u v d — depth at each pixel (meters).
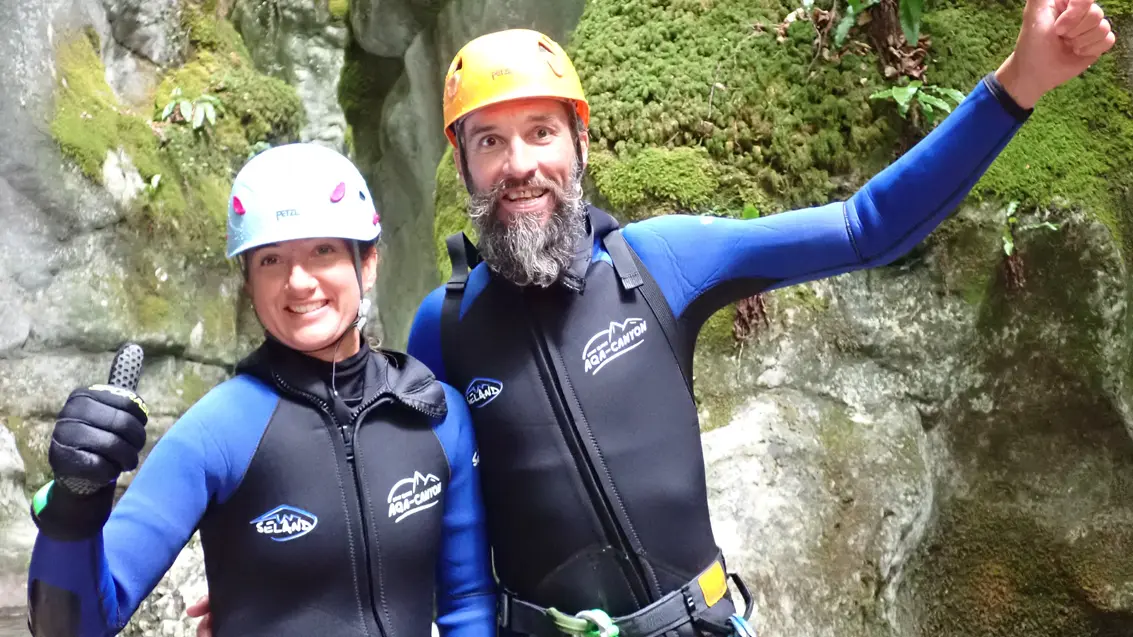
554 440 1.68
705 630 1.68
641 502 1.67
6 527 3.26
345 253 1.50
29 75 3.72
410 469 1.54
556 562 1.70
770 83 3.00
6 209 3.60
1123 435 2.91
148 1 4.57
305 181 1.47
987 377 3.01
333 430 1.49
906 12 2.89
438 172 3.79
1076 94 2.99
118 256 3.93
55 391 3.66
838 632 2.56
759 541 2.62
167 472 1.39
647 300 1.76
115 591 1.27
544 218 1.69
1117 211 2.92
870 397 2.96
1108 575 2.87
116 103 4.20
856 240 1.66
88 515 1.16
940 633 3.01
